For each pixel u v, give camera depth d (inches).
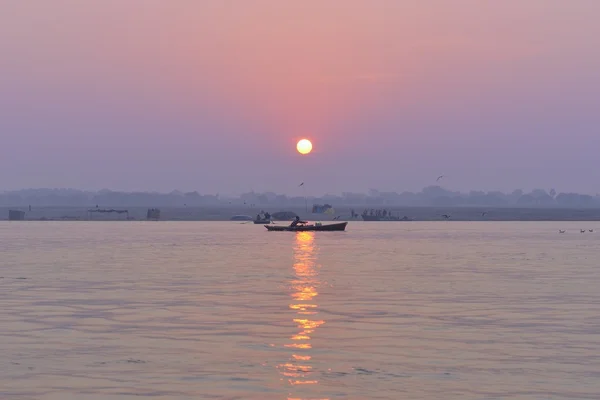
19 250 4911.4
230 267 3464.6
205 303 2146.9
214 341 1566.2
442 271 3248.0
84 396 1164.5
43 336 1625.2
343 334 1647.4
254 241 6437.0
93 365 1353.3
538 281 2795.3
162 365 1353.3
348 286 2605.8
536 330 1699.1
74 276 2992.1
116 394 1175.6
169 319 1851.6
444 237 7509.8
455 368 1332.4
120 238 7007.9
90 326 1752.0
